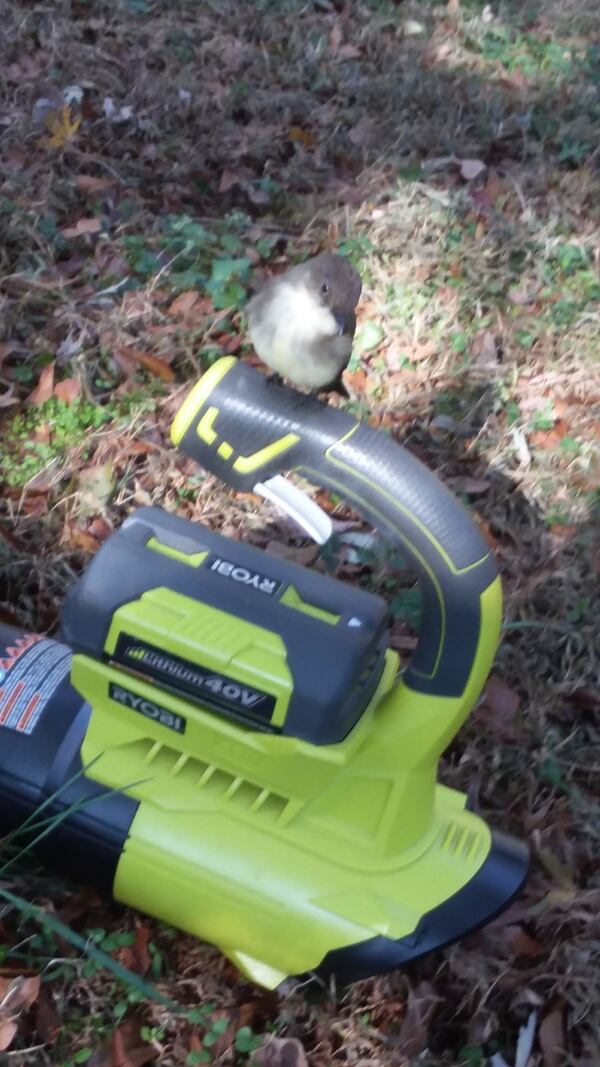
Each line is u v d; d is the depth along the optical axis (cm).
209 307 100
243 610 51
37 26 129
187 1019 57
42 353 91
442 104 144
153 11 142
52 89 119
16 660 60
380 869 54
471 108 147
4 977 55
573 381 107
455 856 56
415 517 48
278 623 51
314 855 54
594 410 105
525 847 58
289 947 55
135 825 55
